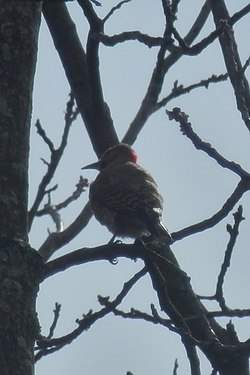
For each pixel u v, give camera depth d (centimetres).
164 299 929
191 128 919
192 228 967
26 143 762
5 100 760
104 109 1305
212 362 888
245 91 1080
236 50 1012
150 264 918
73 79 1332
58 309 1057
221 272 952
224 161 922
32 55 788
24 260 714
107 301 1030
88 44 1130
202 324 1065
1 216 729
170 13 949
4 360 668
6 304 687
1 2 791
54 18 1350
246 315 964
